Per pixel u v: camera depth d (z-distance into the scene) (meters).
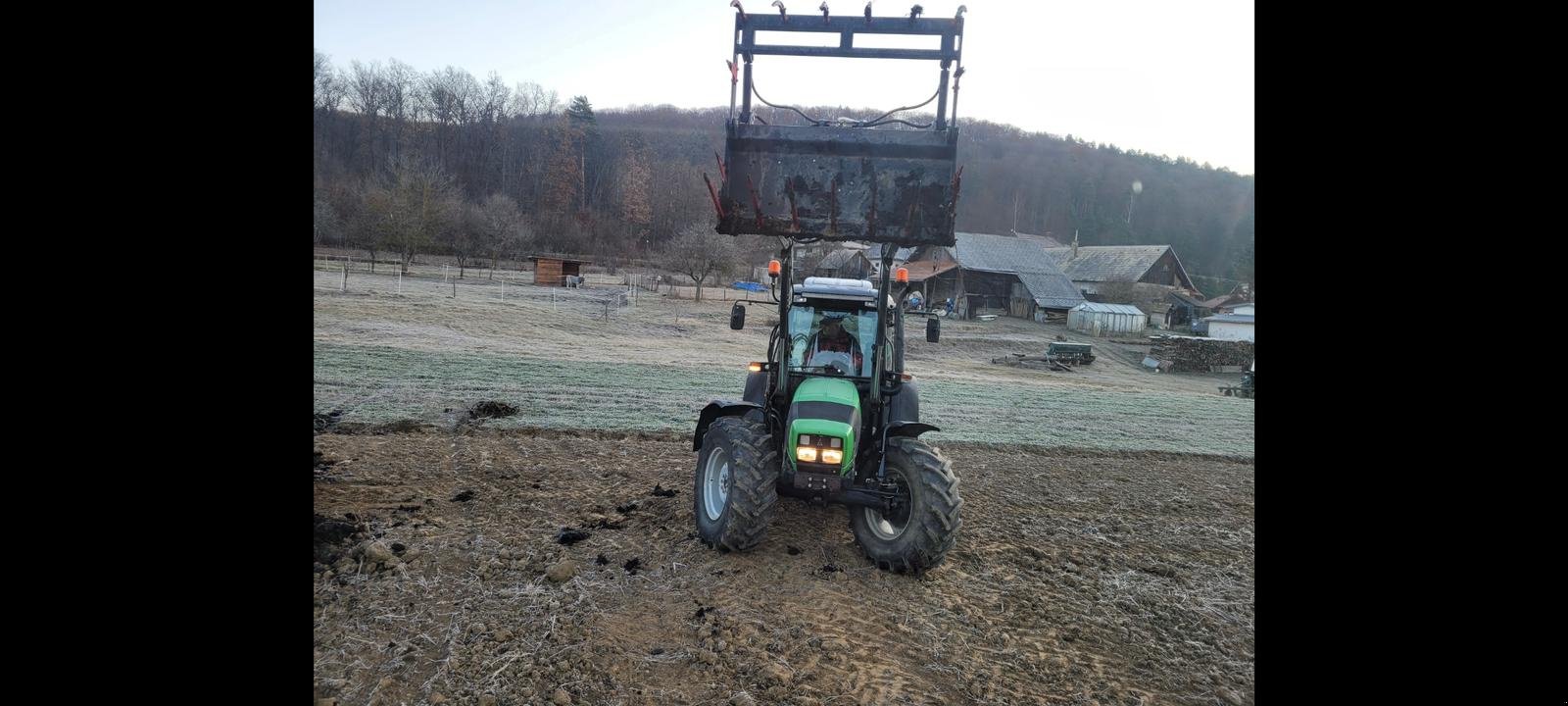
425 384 12.59
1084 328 43.03
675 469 8.13
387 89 89.38
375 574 4.86
